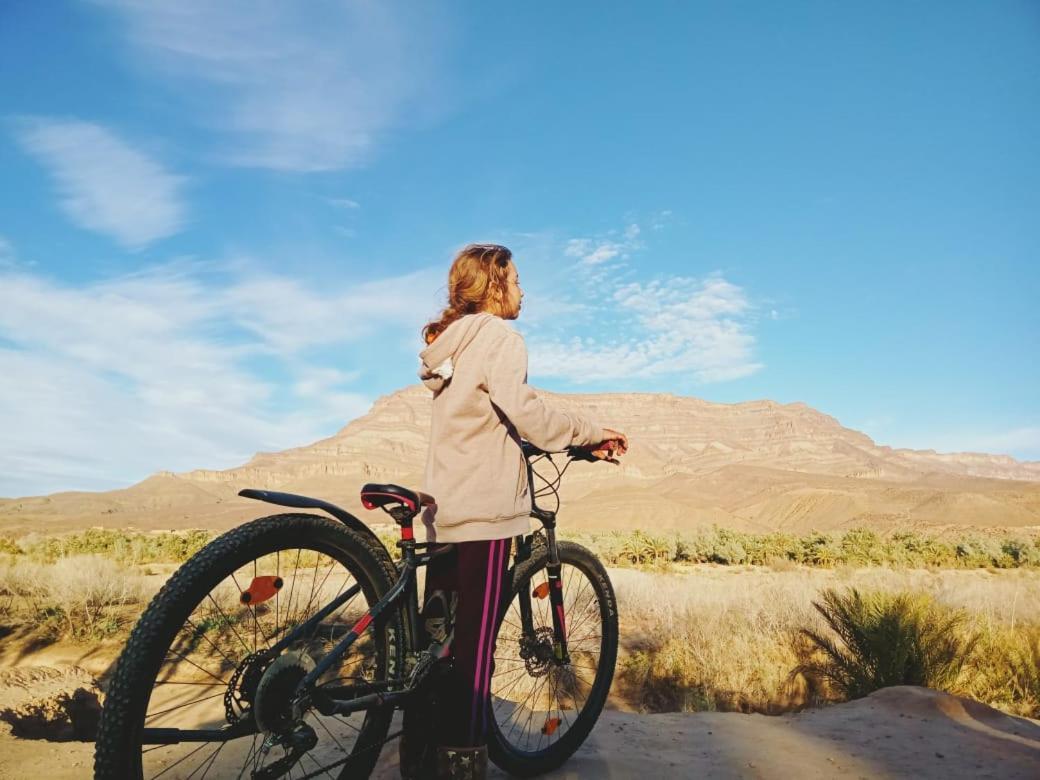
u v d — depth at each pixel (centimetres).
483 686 250
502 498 254
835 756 317
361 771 241
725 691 782
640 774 291
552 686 342
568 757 304
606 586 325
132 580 1324
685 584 1795
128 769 173
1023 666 652
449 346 256
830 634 873
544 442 256
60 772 304
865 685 640
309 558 1022
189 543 3044
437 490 256
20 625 1055
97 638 988
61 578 1230
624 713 391
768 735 346
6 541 3391
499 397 249
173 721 456
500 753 272
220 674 638
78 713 527
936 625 661
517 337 259
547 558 294
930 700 400
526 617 295
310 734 209
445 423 259
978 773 297
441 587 266
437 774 246
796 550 3919
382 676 242
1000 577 2638
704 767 301
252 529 206
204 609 850
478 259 275
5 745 336
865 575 2542
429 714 251
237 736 200
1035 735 362
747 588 1569
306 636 227
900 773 296
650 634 1075
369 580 242
